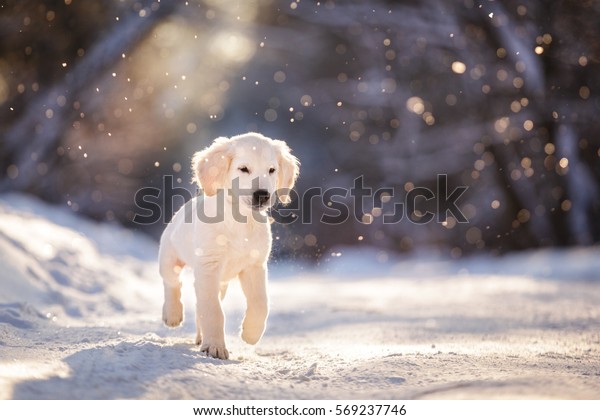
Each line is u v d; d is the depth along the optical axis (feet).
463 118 86.28
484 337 22.25
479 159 86.53
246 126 104.78
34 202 43.27
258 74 104.01
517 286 44.75
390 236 92.43
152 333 19.98
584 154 74.43
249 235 17.16
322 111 104.99
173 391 12.53
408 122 90.79
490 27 70.90
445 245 89.15
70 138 64.80
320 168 102.68
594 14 66.49
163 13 64.75
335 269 75.72
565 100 70.33
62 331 19.89
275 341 22.72
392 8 80.79
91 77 62.69
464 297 39.09
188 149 79.41
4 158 63.26
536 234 77.61
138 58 66.49
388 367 15.05
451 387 13.00
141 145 73.00
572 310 31.09
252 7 86.02
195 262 17.06
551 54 69.10
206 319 16.57
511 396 12.34
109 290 30.55
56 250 32.53
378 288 46.65
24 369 13.24
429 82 86.22
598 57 67.36
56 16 61.31
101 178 70.38
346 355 17.34
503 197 82.69
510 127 72.64
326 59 103.04
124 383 12.75
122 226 72.69
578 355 17.47
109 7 63.41
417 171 90.17
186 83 78.13
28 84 63.00
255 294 17.57
